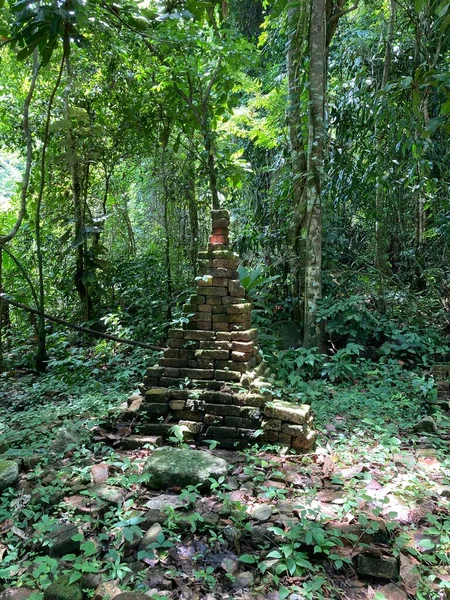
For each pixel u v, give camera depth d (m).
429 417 4.37
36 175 8.36
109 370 6.37
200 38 6.41
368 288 7.26
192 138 8.27
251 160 10.29
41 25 3.92
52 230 9.24
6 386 6.47
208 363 4.06
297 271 7.23
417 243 8.30
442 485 3.29
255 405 3.79
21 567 2.56
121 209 10.73
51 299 8.85
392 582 2.39
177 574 2.42
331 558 2.45
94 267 8.20
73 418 4.57
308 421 3.87
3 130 8.36
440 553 2.55
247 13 12.12
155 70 7.34
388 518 2.80
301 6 6.10
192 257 8.46
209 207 8.86
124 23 5.05
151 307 7.62
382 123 6.70
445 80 4.70
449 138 7.62
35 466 3.52
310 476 3.34
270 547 2.61
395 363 5.96
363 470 3.46
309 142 6.21
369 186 7.48
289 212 7.48
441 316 7.27
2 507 3.05
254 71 11.91
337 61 8.56
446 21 4.78
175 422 3.99
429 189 6.95
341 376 5.80
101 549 2.62
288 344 6.76
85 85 7.83
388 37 7.73
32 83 6.31
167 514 2.78
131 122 7.98
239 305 4.10
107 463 3.46
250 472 3.27
